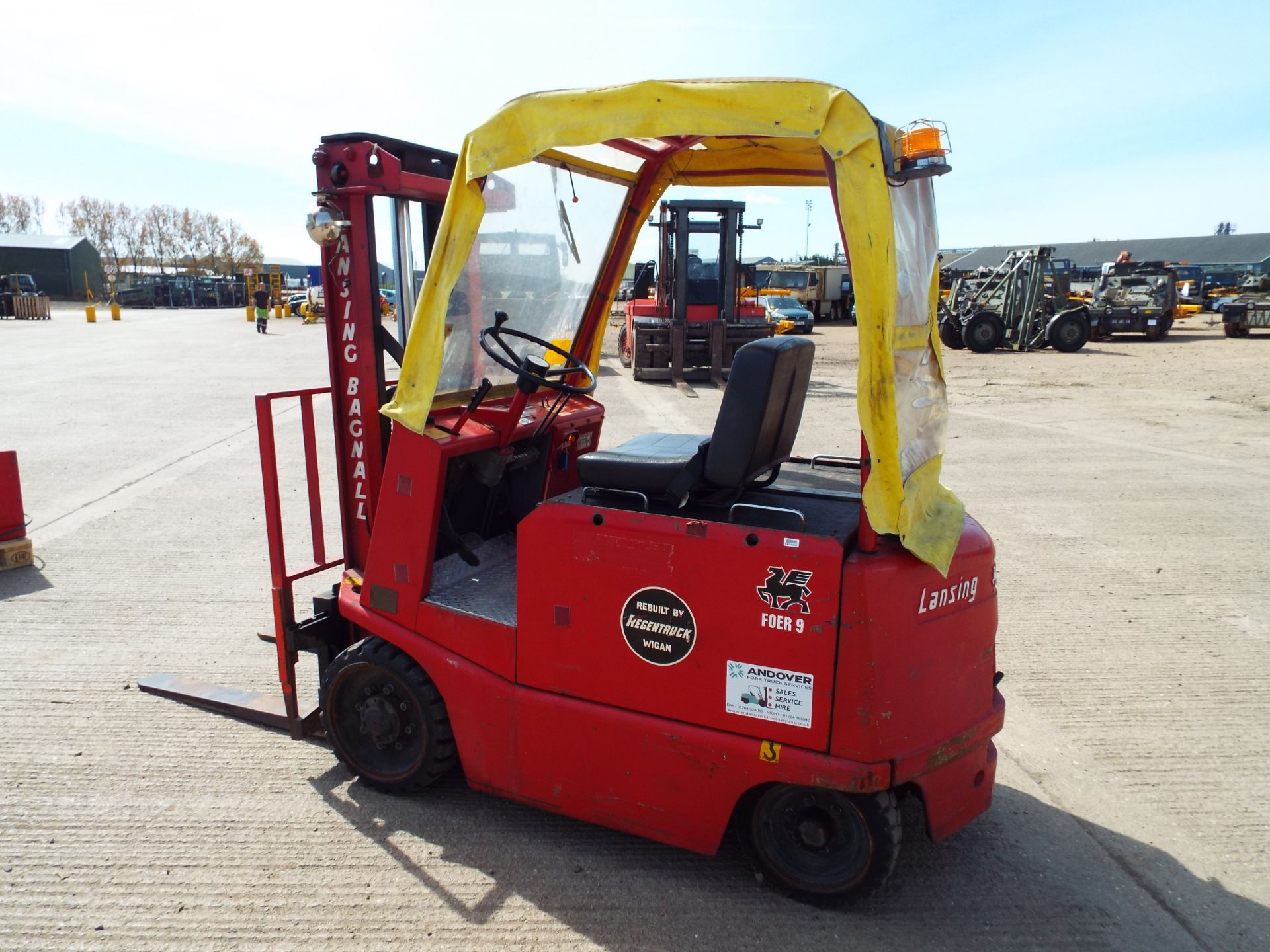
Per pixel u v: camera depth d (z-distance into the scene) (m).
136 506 7.86
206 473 9.12
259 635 5.18
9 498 6.26
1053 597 5.96
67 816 3.43
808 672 2.66
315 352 23.80
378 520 3.32
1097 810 3.62
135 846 3.24
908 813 3.56
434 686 3.36
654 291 22.61
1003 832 3.45
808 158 3.64
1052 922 2.94
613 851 3.25
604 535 2.88
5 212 90.00
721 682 2.79
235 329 35.44
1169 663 5.00
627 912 2.93
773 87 2.36
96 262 69.75
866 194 2.29
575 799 3.11
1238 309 27.80
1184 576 6.33
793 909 2.97
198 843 3.26
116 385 15.98
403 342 3.55
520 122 2.70
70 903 2.93
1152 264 28.16
